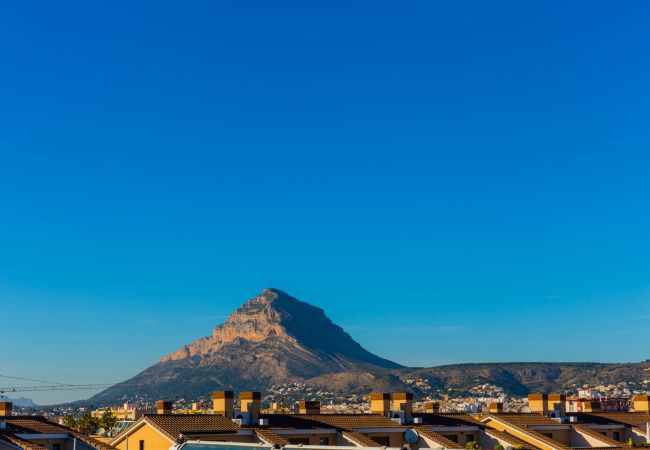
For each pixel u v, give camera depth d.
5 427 64.88
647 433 84.50
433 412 88.00
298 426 70.44
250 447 33.81
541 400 87.31
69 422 158.75
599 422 88.12
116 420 162.62
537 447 77.62
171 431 63.50
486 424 83.06
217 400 71.69
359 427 73.44
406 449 31.08
